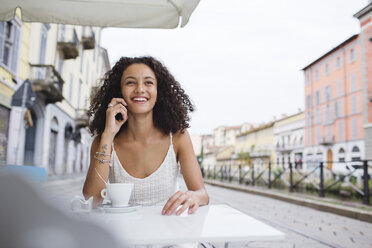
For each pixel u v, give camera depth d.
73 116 20.56
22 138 11.46
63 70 17.36
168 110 1.86
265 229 0.98
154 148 1.79
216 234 0.92
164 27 2.45
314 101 34.34
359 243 3.50
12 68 10.41
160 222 1.08
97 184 1.61
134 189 1.74
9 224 0.24
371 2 22.55
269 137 45.00
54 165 16.75
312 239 3.66
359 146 27.31
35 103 13.07
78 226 0.27
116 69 2.00
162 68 1.94
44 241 0.24
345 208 5.54
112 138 1.70
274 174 11.92
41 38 13.43
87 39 21.89
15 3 2.36
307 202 6.83
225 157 60.41
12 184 0.25
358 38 27.48
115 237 0.29
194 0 2.27
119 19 2.43
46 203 0.27
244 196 9.64
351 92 28.44
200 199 1.45
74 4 2.38
